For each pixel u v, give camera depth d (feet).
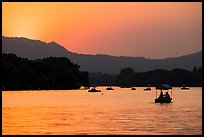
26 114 493.77
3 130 326.44
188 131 312.09
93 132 312.91
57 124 378.73
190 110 544.21
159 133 300.40
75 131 319.06
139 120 412.57
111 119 426.10
